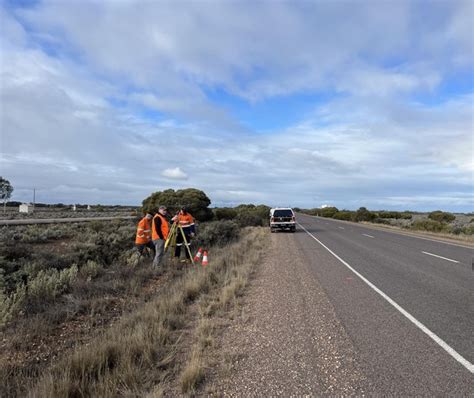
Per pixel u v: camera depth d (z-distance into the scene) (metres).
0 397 3.46
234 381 3.71
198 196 31.03
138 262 10.95
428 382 3.62
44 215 47.47
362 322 5.59
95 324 5.87
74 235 19.52
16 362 4.36
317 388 3.53
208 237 17.06
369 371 3.88
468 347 4.55
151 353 4.31
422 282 8.70
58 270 9.36
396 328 5.29
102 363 4.02
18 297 6.45
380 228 33.00
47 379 3.55
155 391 3.44
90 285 7.74
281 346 4.64
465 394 3.37
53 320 5.86
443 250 15.47
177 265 10.95
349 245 17.72
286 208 27.84
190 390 3.50
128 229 19.27
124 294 7.64
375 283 8.62
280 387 3.56
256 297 7.32
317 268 10.91
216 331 5.23
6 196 67.69
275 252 15.10
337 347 4.57
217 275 9.02
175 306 6.21
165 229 10.63
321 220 54.22
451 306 6.52
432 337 4.91
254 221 37.31
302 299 7.11
